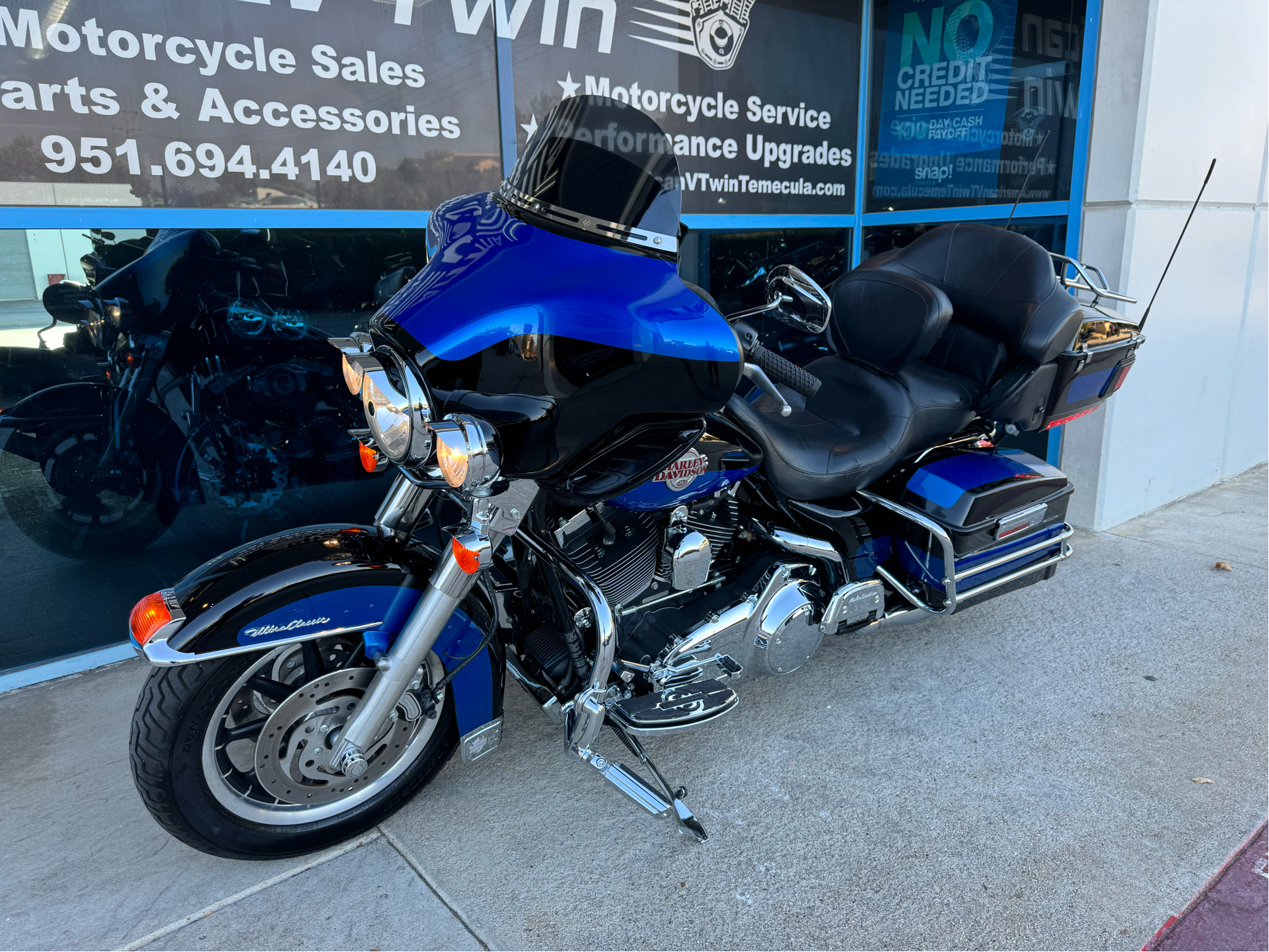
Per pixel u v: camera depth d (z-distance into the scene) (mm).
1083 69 3592
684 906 1801
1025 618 3148
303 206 2920
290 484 3197
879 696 2629
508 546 2295
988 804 2115
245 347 2980
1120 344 2721
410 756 2051
